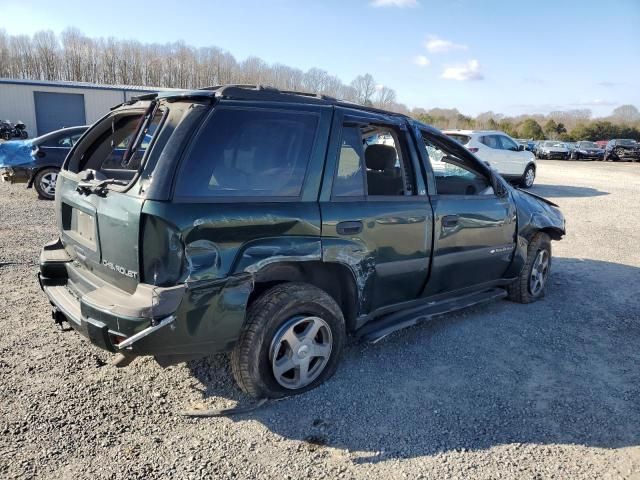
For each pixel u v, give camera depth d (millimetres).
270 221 2887
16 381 3215
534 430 2984
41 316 4230
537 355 3988
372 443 2799
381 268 3512
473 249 4219
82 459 2557
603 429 3025
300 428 2904
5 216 8188
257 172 2934
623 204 12938
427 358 3848
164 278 2598
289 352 3125
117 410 2986
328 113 3277
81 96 31500
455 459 2697
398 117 3777
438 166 4141
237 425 2908
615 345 4238
